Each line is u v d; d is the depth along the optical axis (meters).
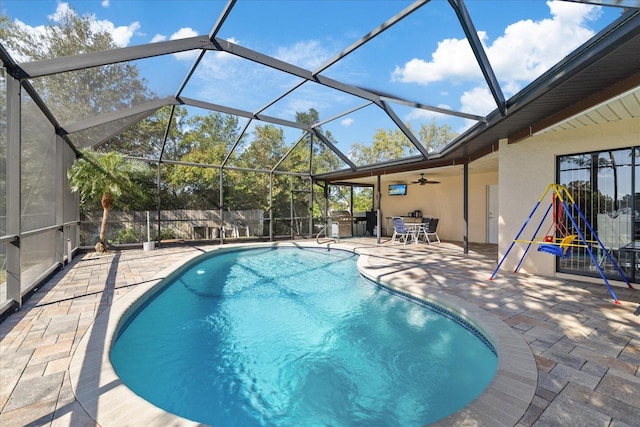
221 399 2.93
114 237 10.18
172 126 10.09
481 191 11.65
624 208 5.12
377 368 3.39
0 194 4.09
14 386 2.35
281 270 8.27
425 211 13.73
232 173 12.62
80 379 2.44
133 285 5.36
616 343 3.07
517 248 6.34
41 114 5.73
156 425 1.93
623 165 5.12
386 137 10.21
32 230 5.19
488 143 7.13
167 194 11.51
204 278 7.39
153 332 4.38
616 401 2.17
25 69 4.19
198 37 5.12
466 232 8.87
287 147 11.85
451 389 2.98
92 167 8.31
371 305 5.42
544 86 3.92
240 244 11.21
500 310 4.06
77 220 9.02
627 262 5.14
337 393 2.98
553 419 1.98
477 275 6.12
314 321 4.74
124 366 3.49
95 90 5.74
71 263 7.48
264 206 13.14
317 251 11.03
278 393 3.00
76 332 3.39
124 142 9.78
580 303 4.32
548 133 5.91
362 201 19.52
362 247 10.45
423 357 3.60
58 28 4.08
